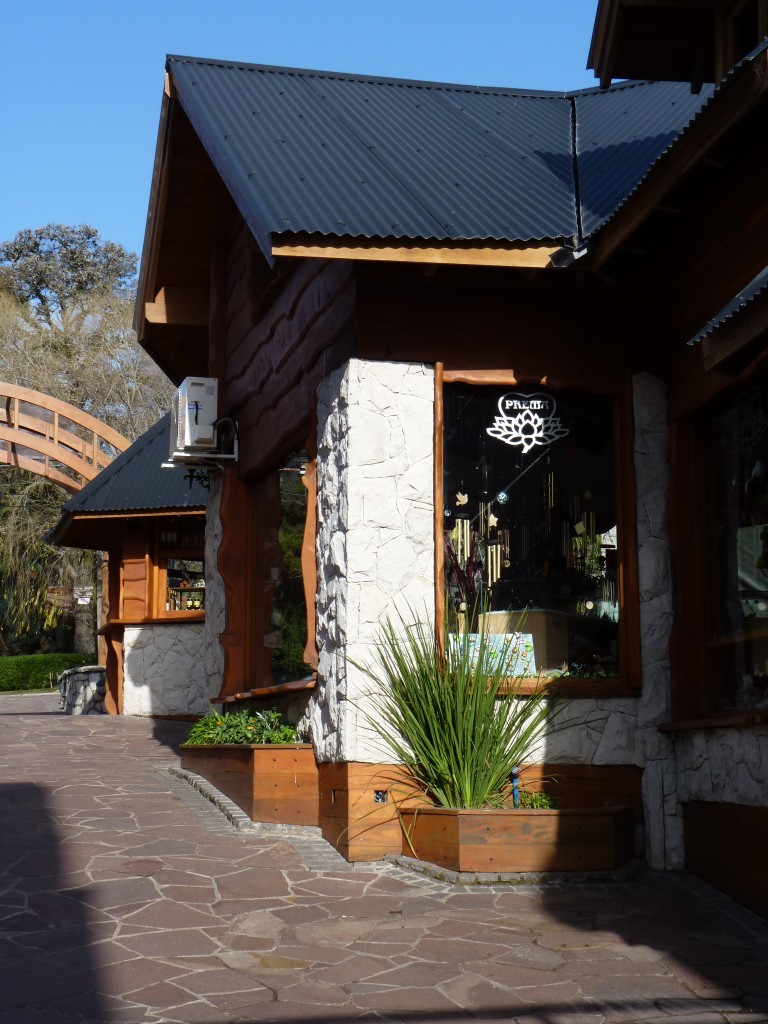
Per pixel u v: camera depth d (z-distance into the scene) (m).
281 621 9.25
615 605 7.39
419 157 8.52
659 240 7.03
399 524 7.11
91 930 5.30
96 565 27.80
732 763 6.30
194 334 12.09
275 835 7.30
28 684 29.36
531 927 5.49
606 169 8.66
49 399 18.92
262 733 8.34
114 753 11.12
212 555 11.39
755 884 5.92
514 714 6.90
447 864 6.42
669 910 5.87
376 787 6.82
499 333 7.41
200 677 15.31
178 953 5.03
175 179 10.28
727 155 6.18
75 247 43.44
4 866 6.32
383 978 4.74
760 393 6.56
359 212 6.96
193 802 8.27
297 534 8.90
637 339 7.55
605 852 6.51
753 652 6.53
